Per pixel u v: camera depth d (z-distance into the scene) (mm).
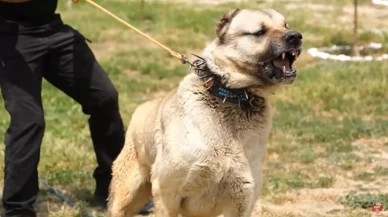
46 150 8062
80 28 17047
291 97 10781
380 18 19141
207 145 4566
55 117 9766
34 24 5828
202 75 4695
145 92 11727
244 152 4637
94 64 6070
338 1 21516
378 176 7547
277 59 4645
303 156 8117
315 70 12836
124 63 13656
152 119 5074
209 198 4695
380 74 12445
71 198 6809
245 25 4652
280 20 4793
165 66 13602
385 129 9195
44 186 7043
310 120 9719
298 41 4559
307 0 21906
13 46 5762
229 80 4633
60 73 6008
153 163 5059
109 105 6109
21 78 5727
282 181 7289
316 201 6805
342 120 9734
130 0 21344
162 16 18609
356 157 8164
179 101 4730
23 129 5691
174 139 4641
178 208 4789
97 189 6531
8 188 5785
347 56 14523
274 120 9617
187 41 15695
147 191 5492
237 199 4684
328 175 7574
